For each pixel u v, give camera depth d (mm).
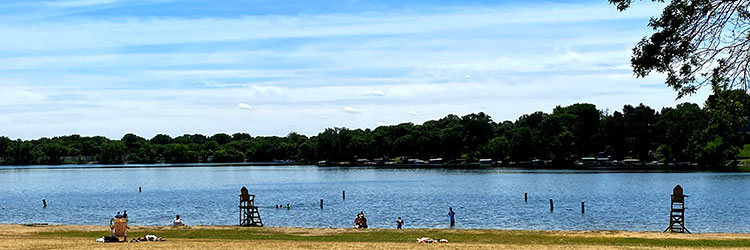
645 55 20578
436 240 37219
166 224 64562
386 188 118312
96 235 42625
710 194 92812
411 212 73875
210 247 31625
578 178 142750
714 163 190125
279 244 33469
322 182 144000
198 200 95812
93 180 165875
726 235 42531
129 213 76875
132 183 149500
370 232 44562
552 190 106625
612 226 59031
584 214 69438
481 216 68938
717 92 20844
